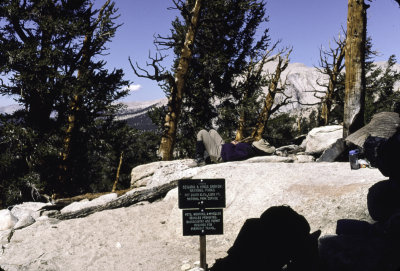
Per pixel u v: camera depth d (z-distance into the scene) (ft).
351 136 17.87
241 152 23.34
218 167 21.40
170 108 48.98
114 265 14.55
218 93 69.67
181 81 49.93
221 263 9.52
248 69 70.79
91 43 62.85
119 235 17.84
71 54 61.36
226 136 66.44
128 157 71.00
